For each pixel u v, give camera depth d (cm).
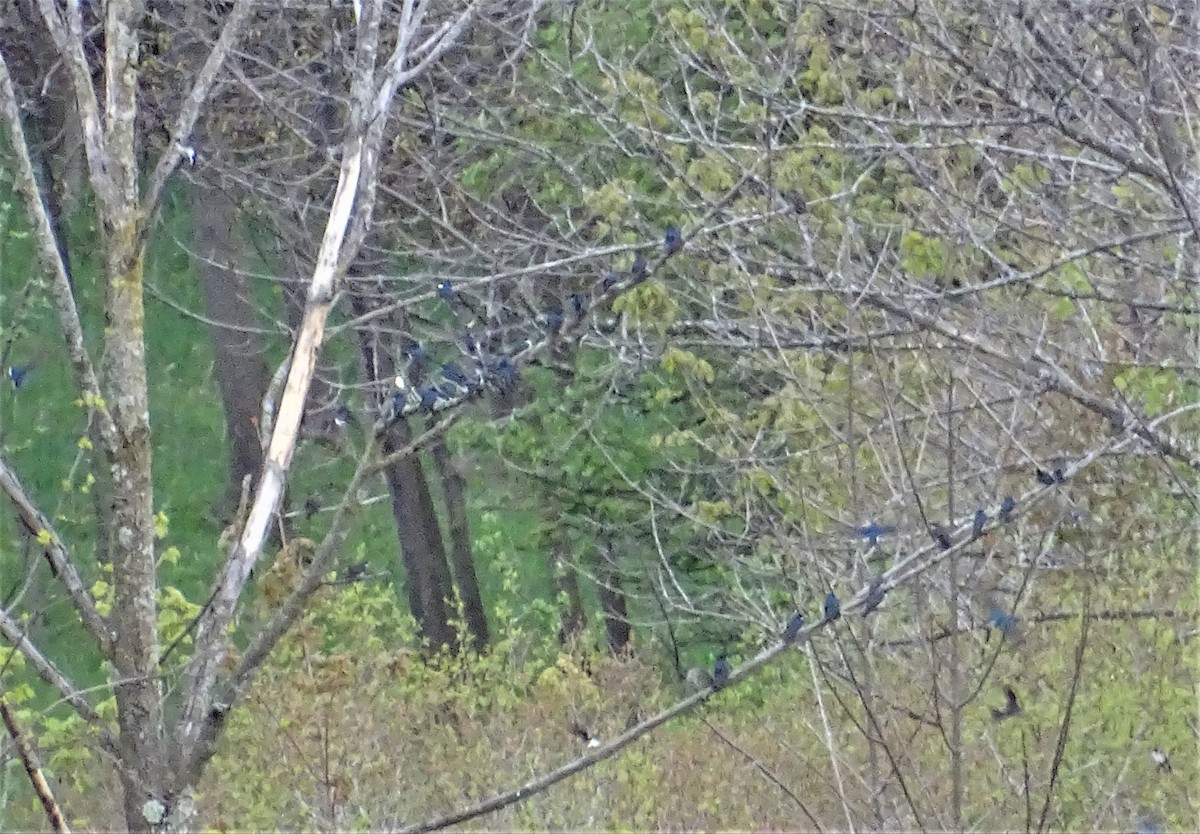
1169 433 952
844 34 1125
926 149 1004
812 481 1037
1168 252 937
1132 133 918
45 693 1088
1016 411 882
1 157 1112
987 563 836
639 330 1081
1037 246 1056
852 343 919
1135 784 910
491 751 1233
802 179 1049
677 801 1090
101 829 972
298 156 1373
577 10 1305
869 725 759
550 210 1379
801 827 931
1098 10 988
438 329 1189
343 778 1098
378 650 1402
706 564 1453
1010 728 864
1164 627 955
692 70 1330
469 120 1357
